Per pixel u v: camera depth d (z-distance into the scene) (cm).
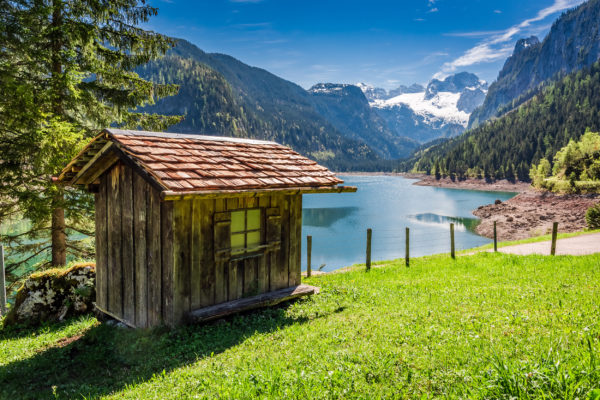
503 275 1172
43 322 941
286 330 686
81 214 1374
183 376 498
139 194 768
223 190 703
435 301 820
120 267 828
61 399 503
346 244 4038
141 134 802
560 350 389
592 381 305
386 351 484
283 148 1052
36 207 1173
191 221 734
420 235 4556
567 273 1073
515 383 313
